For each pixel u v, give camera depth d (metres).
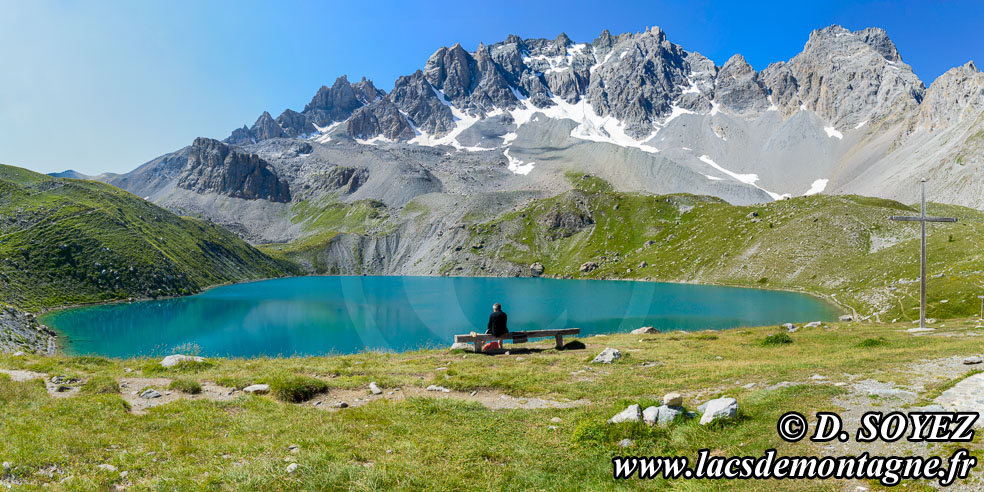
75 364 23.73
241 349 71.00
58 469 9.63
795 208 193.88
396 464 9.89
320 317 106.81
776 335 30.56
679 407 12.48
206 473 9.48
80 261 150.00
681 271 185.25
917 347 24.23
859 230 155.88
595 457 10.34
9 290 121.19
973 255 101.56
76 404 14.40
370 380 19.16
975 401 10.52
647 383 17.83
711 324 85.75
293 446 11.14
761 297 127.75
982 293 76.69
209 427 12.70
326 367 22.31
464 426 12.87
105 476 9.20
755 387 15.32
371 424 13.10
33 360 25.27
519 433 12.27
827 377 15.61
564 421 13.12
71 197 196.75
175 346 75.38
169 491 8.51
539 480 9.25
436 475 9.47
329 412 14.61
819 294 128.12
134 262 162.38
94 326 100.06
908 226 148.62
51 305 127.06
